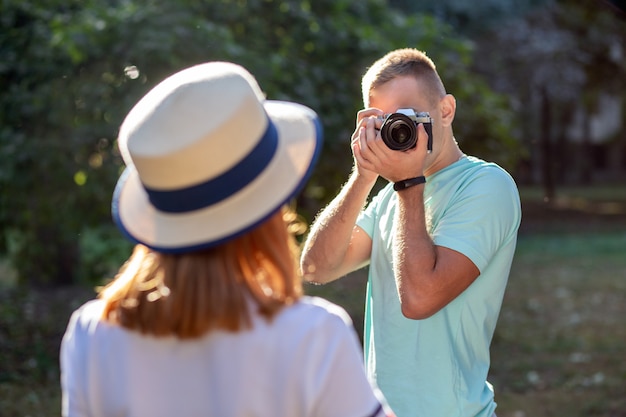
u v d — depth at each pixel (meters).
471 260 3.17
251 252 2.12
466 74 12.11
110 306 2.16
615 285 15.77
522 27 26.22
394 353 3.34
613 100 40.06
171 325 2.06
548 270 17.64
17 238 11.92
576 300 14.38
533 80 26.73
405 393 3.30
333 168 10.42
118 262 12.48
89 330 2.19
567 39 26.61
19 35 10.01
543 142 31.31
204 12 10.30
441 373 3.28
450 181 3.39
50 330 10.66
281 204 2.07
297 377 2.05
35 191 10.02
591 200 33.62
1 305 11.66
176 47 9.13
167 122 2.04
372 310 3.47
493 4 22.53
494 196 3.28
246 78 2.12
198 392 2.09
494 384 9.48
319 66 10.63
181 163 2.02
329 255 3.50
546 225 26.25
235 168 2.05
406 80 3.34
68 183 9.94
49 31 9.86
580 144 40.47
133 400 2.11
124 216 2.20
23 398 8.41
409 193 3.15
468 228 3.22
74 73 9.77
